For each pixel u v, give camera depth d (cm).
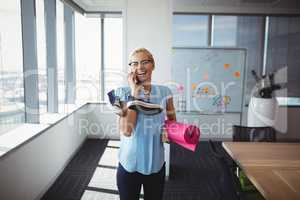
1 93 220
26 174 218
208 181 297
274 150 207
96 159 361
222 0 419
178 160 367
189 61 454
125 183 127
